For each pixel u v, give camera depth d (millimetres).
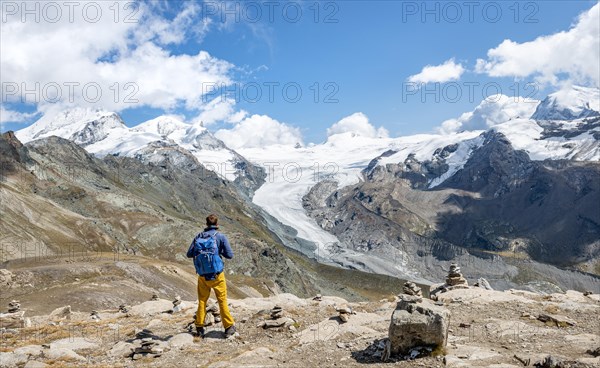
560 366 10727
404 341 12531
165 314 20938
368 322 16484
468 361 11672
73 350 15117
